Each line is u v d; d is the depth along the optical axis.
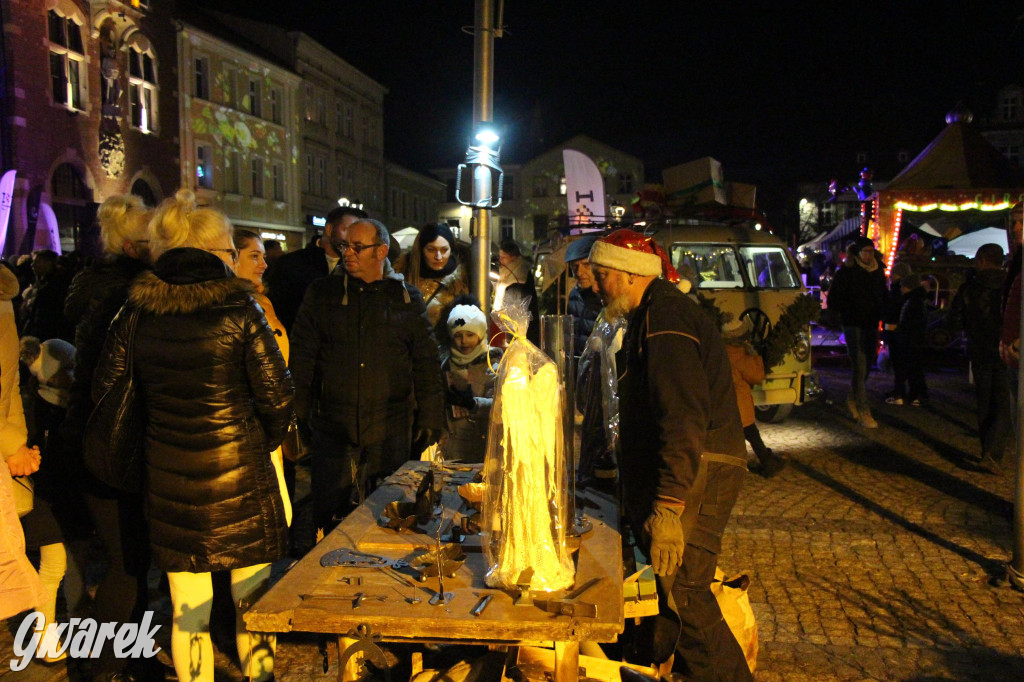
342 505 4.09
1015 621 4.18
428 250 5.32
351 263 4.00
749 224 9.73
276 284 5.52
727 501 2.95
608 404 3.48
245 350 2.89
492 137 6.38
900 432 8.99
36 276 7.16
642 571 3.12
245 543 2.91
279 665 3.77
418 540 2.76
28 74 18.77
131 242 3.41
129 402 2.91
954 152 13.87
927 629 4.09
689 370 2.74
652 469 2.92
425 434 4.13
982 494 6.57
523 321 2.46
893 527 5.71
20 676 3.70
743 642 3.30
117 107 21.70
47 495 3.69
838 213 44.97
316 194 35.62
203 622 3.04
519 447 2.32
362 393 4.00
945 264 16.67
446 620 2.13
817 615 4.26
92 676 3.28
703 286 8.99
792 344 8.43
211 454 2.86
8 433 3.36
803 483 6.91
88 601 3.96
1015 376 5.75
